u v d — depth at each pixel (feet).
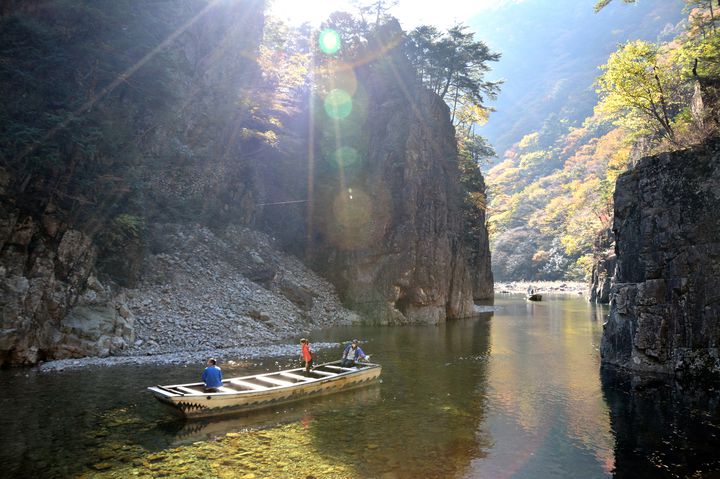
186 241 117.60
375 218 147.33
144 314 89.86
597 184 369.09
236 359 78.13
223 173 138.31
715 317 66.33
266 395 53.26
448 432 47.09
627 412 54.44
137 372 66.39
